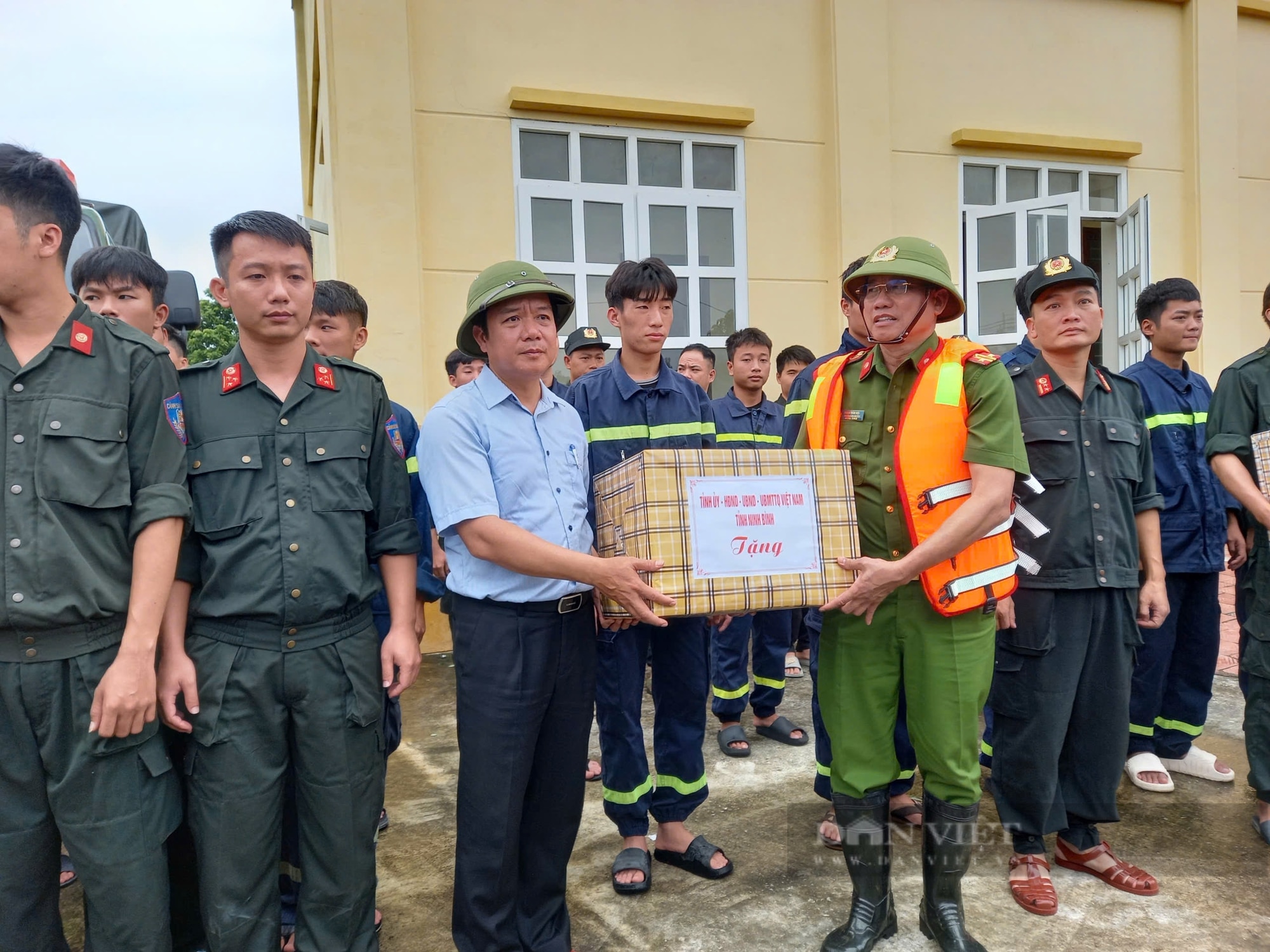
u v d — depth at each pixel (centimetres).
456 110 527
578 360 412
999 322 643
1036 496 245
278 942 188
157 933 173
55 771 165
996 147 639
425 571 278
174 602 181
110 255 278
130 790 169
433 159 523
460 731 199
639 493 189
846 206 599
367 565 197
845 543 200
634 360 272
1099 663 245
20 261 162
